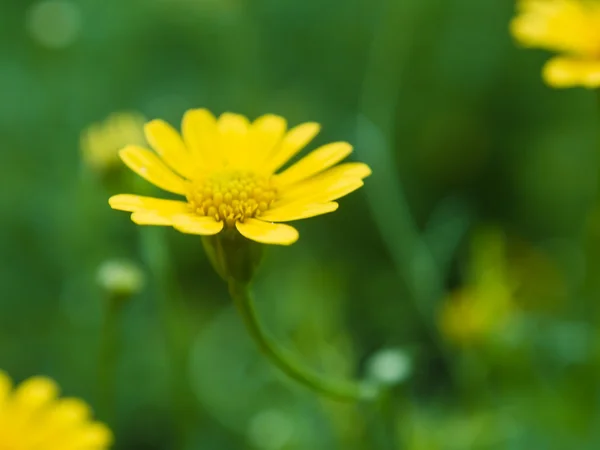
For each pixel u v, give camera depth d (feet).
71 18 1.12
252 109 1.14
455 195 1.16
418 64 1.21
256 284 1.01
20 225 1.08
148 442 0.99
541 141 1.15
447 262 0.97
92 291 1.00
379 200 0.94
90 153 0.87
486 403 0.90
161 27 1.22
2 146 1.13
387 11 1.06
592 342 0.88
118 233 1.02
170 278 0.85
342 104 1.22
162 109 1.17
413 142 1.18
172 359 0.86
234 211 0.73
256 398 0.95
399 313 1.01
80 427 0.78
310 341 0.92
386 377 0.77
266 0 1.27
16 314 1.03
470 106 1.20
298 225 1.08
